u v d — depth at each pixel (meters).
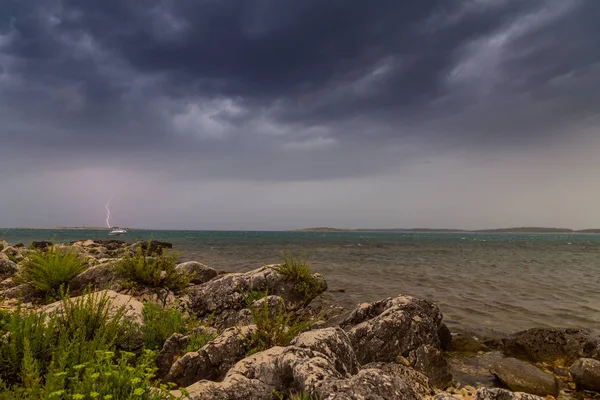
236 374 4.85
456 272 25.09
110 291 8.65
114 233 109.00
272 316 9.29
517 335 9.65
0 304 9.58
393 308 8.86
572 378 7.55
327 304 14.60
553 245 75.31
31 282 11.37
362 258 35.97
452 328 11.40
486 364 8.51
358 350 7.75
